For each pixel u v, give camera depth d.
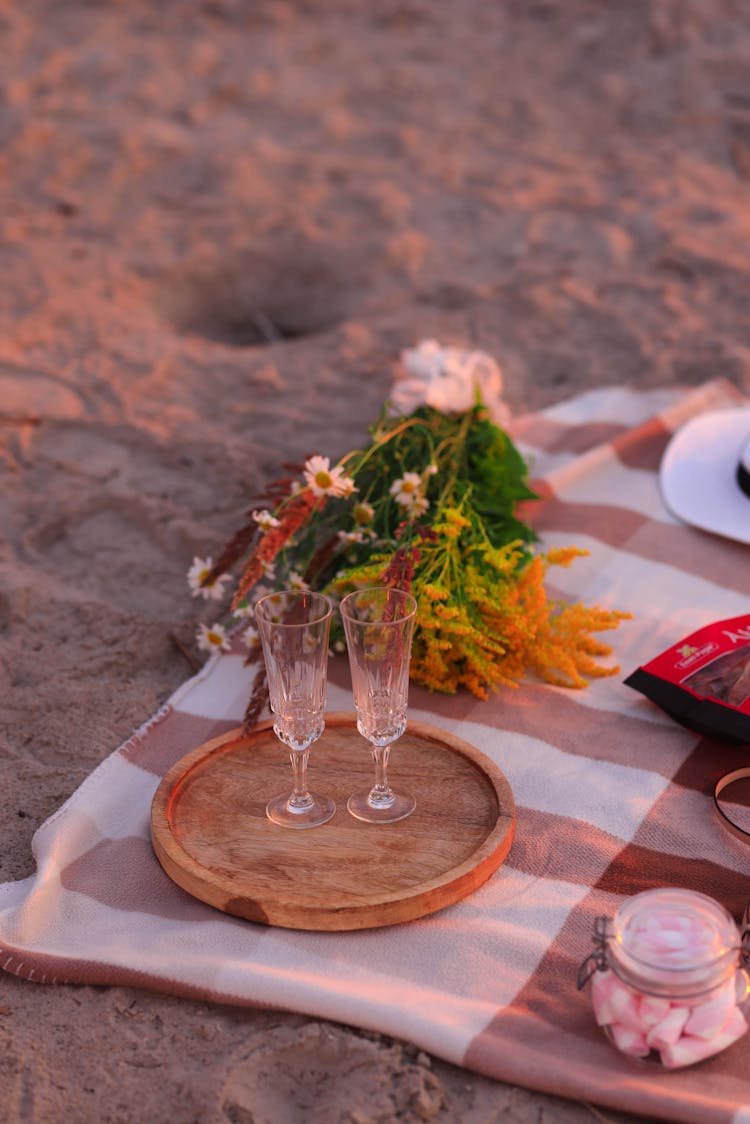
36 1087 1.49
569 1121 1.42
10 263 4.24
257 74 6.01
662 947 1.40
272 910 1.61
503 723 2.05
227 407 3.34
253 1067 1.49
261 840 1.73
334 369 3.60
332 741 1.94
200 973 1.56
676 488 2.70
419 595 2.02
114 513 2.85
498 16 6.56
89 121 5.49
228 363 3.62
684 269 4.12
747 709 1.94
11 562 2.64
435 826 1.75
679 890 1.45
